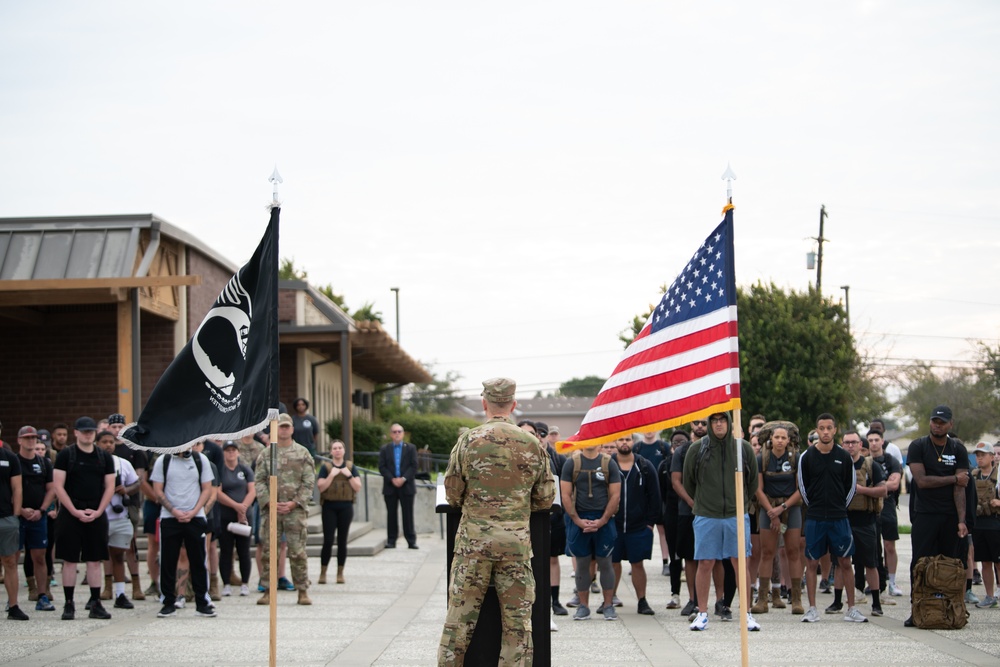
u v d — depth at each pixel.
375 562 18.48
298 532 13.48
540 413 97.81
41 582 12.79
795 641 10.20
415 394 84.00
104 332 21.50
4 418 21.44
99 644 10.34
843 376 37.47
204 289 23.41
